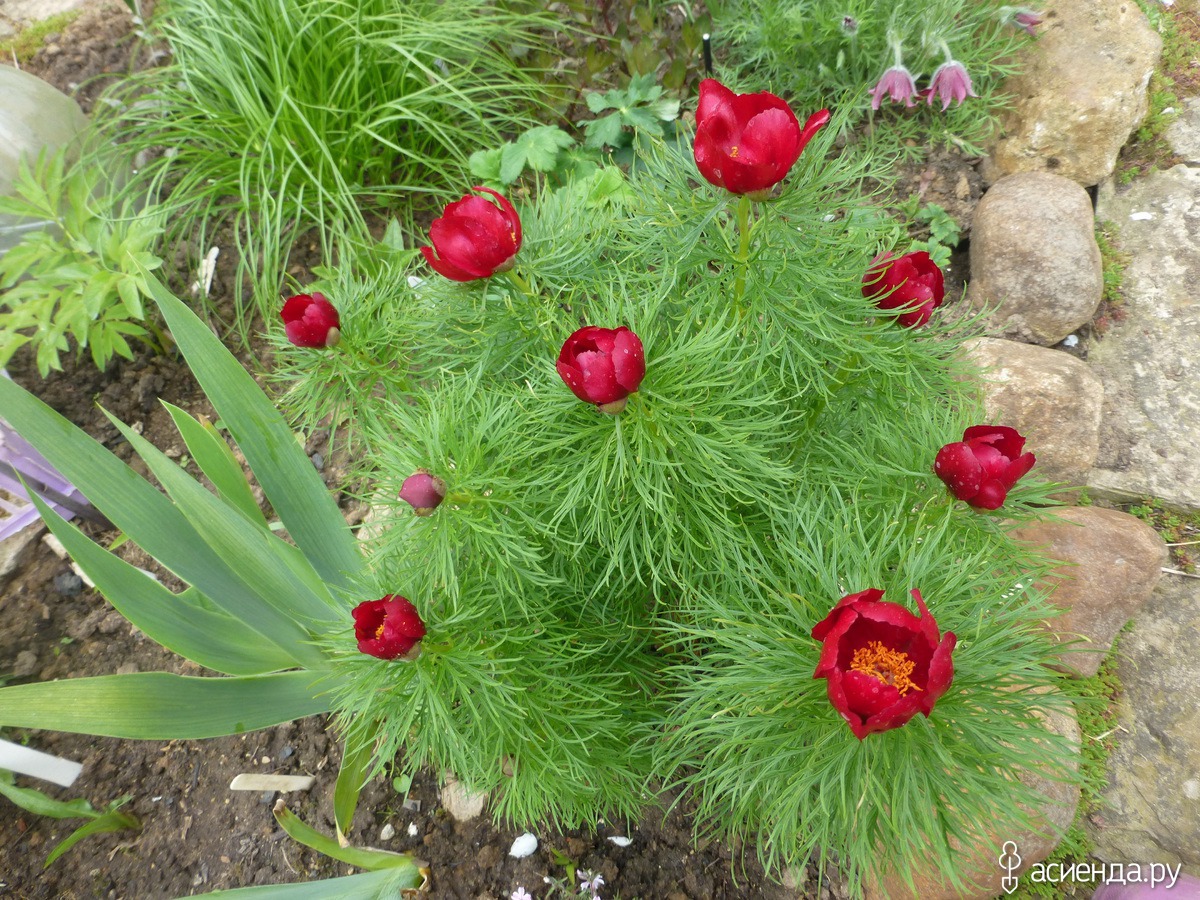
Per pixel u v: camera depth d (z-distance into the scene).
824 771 0.46
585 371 0.46
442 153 1.10
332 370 0.64
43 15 1.23
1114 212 0.98
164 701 0.57
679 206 0.58
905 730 0.45
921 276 0.54
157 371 0.98
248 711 0.61
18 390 0.56
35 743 0.75
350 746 0.63
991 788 0.46
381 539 0.57
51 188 0.86
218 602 0.62
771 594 0.49
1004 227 0.89
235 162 1.00
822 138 0.54
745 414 0.57
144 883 0.69
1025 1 1.03
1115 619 0.73
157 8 1.20
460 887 0.67
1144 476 0.82
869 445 0.61
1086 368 0.83
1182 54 1.08
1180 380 0.87
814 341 0.59
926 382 0.61
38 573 0.84
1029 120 0.98
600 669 0.64
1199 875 0.66
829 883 0.65
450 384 0.62
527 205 0.69
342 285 0.71
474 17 1.07
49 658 0.80
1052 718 0.69
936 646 0.40
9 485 0.81
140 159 1.07
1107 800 0.69
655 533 0.57
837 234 0.61
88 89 1.16
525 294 0.58
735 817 0.57
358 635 0.49
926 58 1.00
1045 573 0.60
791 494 0.60
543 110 1.12
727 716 0.52
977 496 0.50
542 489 0.57
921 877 0.62
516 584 0.57
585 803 0.63
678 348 0.52
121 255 0.86
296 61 0.99
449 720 0.51
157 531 0.60
